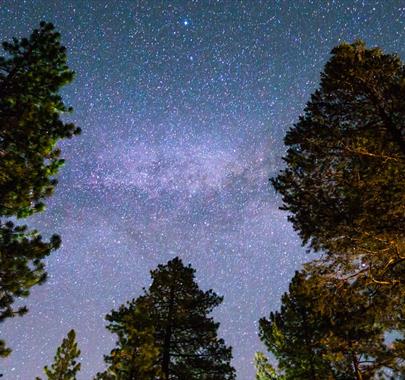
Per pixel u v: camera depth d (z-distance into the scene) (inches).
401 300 359.6
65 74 431.5
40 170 385.1
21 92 414.3
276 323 600.4
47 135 402.6
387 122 405.1
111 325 627.2
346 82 424.5
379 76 419.2
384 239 346.3
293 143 424.2
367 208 340.5
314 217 362.9
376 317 373.7
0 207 371.2
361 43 454.9
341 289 373.1
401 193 343.0
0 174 373.1
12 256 339.6
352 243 355.6
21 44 430.0
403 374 390.6
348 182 384.8
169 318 639.1
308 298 439.8
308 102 441.7
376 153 383.9
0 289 333.7
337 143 396.5
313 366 544.7
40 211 391.2
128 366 557.9
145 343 568.1
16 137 389.7
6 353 321.1
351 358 462.0
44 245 353.4
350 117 420.2
